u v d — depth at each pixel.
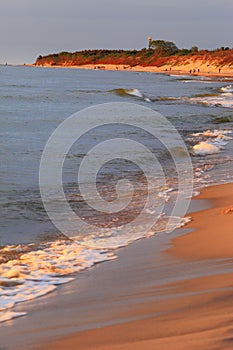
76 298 8.05
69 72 174.12
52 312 7.49
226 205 14.41
